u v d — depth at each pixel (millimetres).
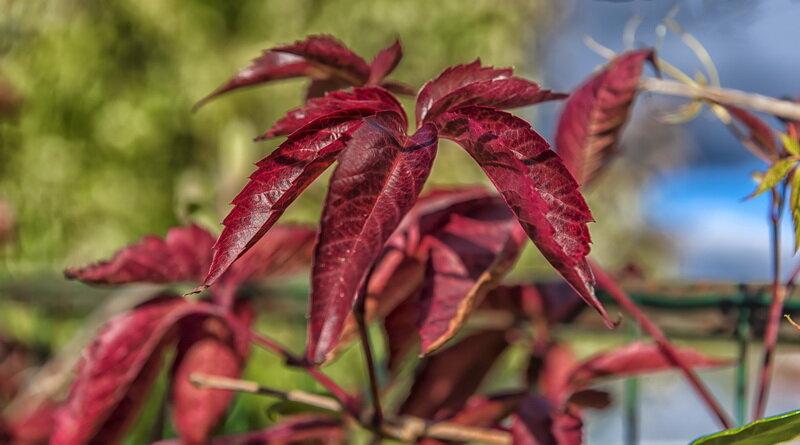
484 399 596
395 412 634
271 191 439
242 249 431
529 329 657
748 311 624
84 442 574
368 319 583
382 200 420
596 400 618
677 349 602
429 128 443
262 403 1383
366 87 467
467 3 2154
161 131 1917
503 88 470
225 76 1992
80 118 1838
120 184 1862
